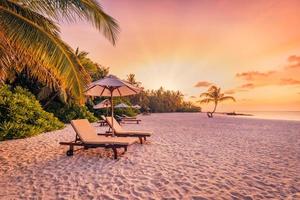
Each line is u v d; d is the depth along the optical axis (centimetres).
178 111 8006
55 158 583
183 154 641
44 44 389
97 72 2714
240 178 434
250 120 2564
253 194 357
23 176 437
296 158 602
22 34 383
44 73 522
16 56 540
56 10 444
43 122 1209
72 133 1130
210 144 818
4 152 657
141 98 6141
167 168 498
